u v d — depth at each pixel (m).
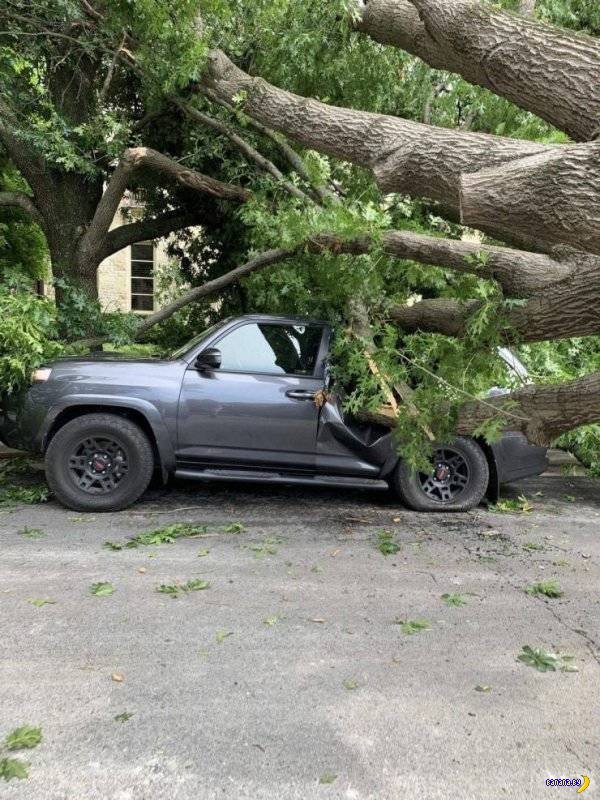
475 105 6.80
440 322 5.27
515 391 4.61
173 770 2.21
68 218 8.66
